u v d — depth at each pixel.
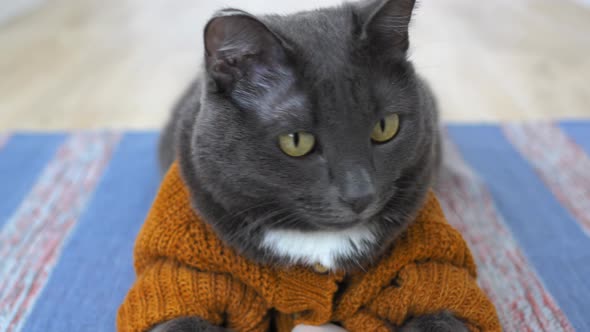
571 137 0.59
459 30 0.89
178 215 0.35
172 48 0.84
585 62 0.77
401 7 0.31
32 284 0.43
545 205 0.50
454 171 0.52
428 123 0.35
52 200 0.51
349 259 0.34
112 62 0.79
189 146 0.35
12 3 0.97
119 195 0.51
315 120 0.31
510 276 0.43
